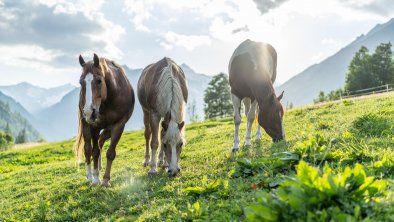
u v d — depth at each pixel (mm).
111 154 11062
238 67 12258
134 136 40281
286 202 4621
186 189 8016
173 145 10070
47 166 20625
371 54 86688
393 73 82625
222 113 100562
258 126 14352
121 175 12508
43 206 9641
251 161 9000
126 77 11477
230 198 7188
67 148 34531
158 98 10633
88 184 11789
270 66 13406
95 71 9461
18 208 10867
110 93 10328
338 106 21344
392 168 6828
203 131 25203
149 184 10266
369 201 4863
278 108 11570
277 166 8008
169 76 10625
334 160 8070
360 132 10898
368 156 7930
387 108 15078
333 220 4094
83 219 8930
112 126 11047
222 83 100750
